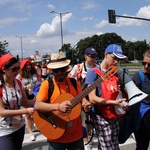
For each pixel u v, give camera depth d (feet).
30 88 19.13
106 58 10.67
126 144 17.06
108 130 10.73
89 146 15.42
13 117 10.39
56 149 10.14
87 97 10.93
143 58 12.42
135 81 12.38
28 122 18.61
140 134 12.65
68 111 9.71
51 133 10.02
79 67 19.04
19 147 10.80
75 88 10.46
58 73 9.92
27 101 11.25
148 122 12.37
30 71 20.24
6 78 10.30
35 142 18.15
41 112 10.06
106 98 10.46
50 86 10.00
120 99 10.16
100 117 10.80
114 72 10.01
